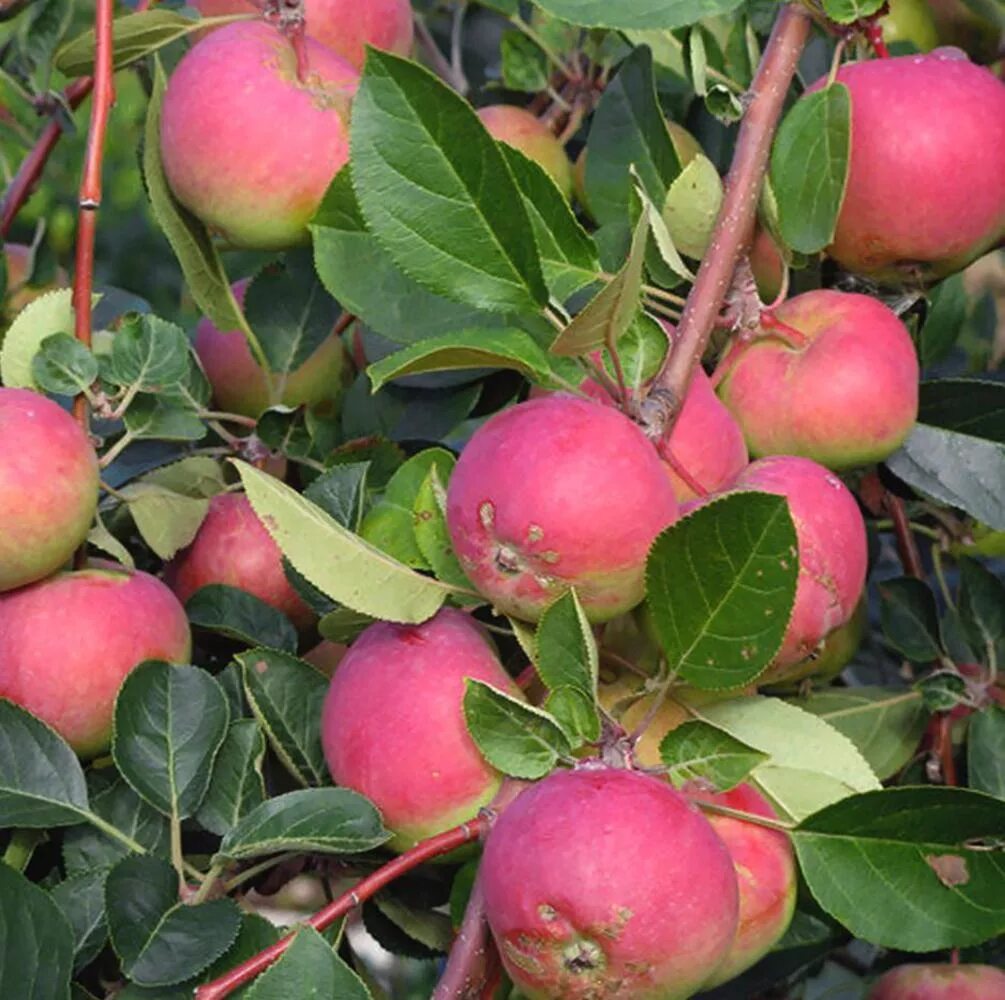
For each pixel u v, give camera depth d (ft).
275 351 3.33
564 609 2.62
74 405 2.93
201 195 3.06
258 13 3.22
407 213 2.73
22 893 2.63
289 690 2.88
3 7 3.58
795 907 2.85
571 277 2.89
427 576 2.81
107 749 2.92
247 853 2.69
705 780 2.63
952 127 2.99
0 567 2.82
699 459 2.82
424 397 3.26
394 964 4.42
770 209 2.98
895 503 3.39
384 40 3.30
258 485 2.72
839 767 2.75
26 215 4.82
